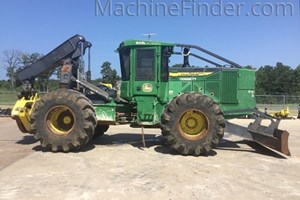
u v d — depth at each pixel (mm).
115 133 12812
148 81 9484
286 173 7246
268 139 9227
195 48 10023
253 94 10039
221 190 5961
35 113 8891
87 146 9852
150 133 12891
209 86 9961
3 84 59438
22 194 5559
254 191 5949
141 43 9461
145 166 7492
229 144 10641
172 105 8742
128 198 5465
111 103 9773
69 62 10055
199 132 8844
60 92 8922
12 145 9922
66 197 5449
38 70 10297
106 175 6734
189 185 6195
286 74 75938
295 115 27625
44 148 9266
